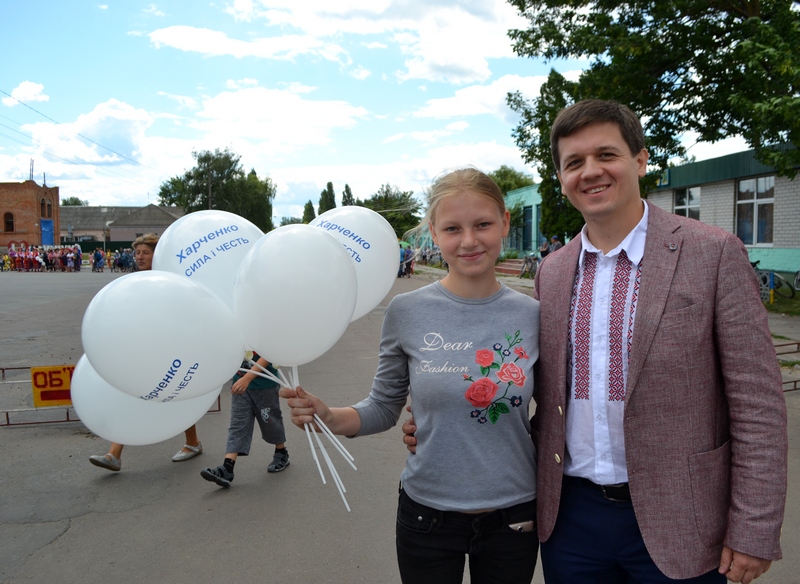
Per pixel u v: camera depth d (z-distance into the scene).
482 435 1.72
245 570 2.97
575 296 1.75
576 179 1.67
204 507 3.69
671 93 11.68
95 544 3.23
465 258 1.76
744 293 1.50
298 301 1.96
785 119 8.49
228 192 54.62
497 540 1.75
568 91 12.77
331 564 3.03
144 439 2.63
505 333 1.77
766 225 15.13
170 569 2.98
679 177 17.86
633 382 1.56
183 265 2.77
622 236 1.69
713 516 1.55
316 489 3.96
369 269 2.85
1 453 4.64
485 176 1.77
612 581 1.77
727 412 1.60
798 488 3.79
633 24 11.52
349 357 8.48
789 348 8.23
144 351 1.90
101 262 41.09
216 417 5.65
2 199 48.84
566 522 1.76
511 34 12.61
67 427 5.30
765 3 10.44
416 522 1.78
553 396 1.74
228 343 2.10
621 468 1.65
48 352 8.91
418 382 1.76
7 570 2.98
